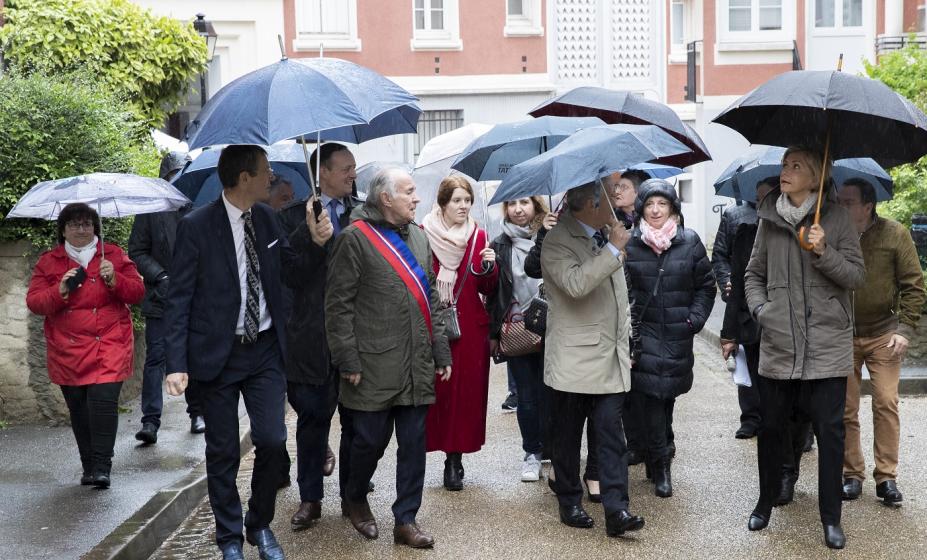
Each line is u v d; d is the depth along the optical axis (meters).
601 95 8.66
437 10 23.28
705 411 10.68
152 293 9.38
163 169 10.01
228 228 6.21
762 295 6.90
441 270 7.84
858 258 6.66
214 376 6.16
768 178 8.27
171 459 8.73
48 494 7.72
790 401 6.91
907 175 12.88
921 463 8.49
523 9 24.02
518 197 6.56
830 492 6.66
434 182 12.66
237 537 6.29
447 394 7.87
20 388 10.13
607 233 6.96
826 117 6.62
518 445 9.41
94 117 10.64
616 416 6.92
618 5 24.53
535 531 7.05
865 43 25.44
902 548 6.62
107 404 7.86
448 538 6.94
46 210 8.24
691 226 25.70
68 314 7.83
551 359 7.02
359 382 6.65
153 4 20.31
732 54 25.09
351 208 7.17
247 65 21.00
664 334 7.73
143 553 6.76
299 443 7.17
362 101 6.04
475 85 23.50
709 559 6.47
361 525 6.96
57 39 13.36
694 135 8.61
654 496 7.79
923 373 11.45
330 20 22.20
